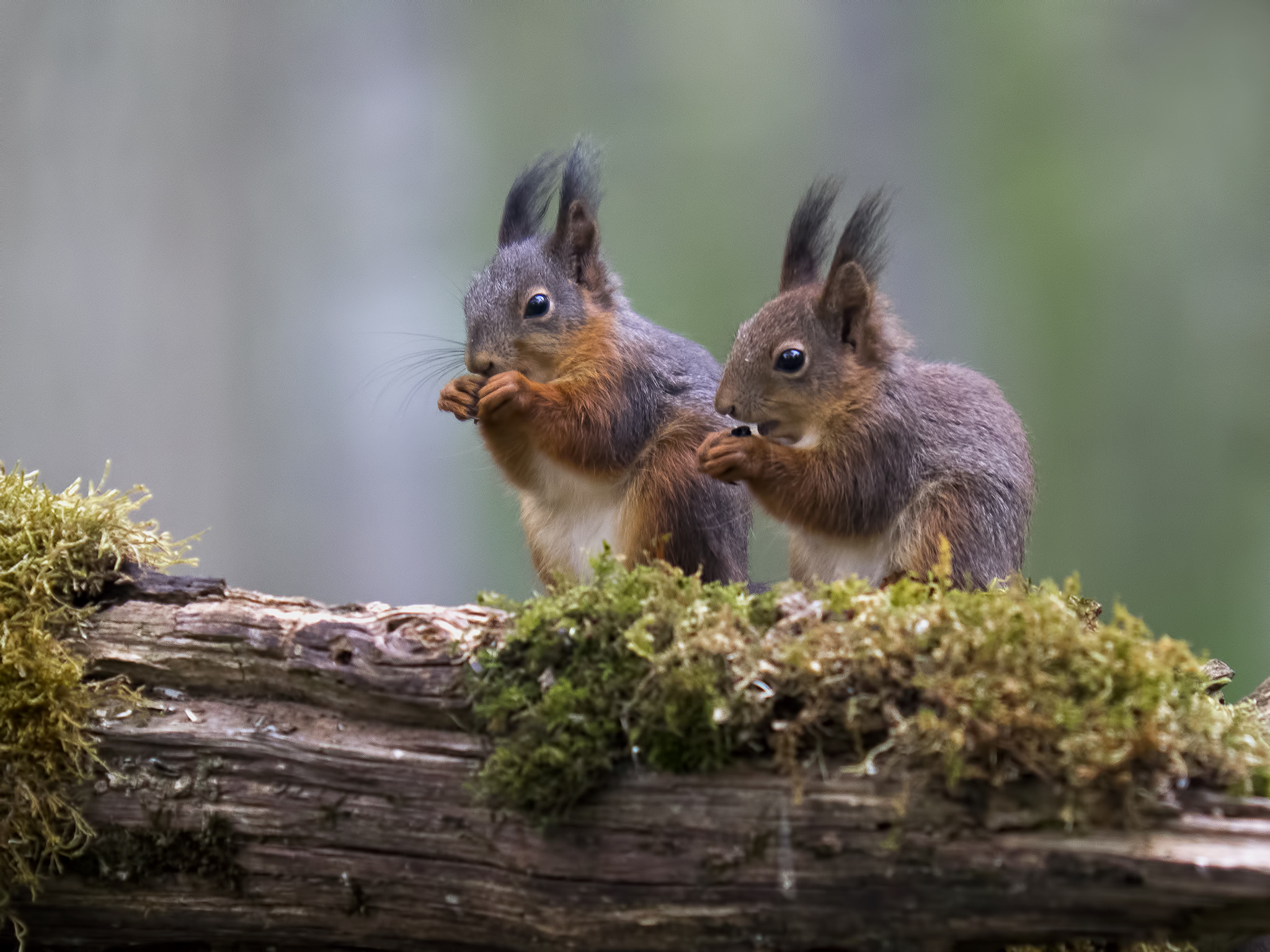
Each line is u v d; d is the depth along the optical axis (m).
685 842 5.43
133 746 6.10
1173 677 5.35
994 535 8.30
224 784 5.99
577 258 10.07
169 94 18.72
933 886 5.19
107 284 18.66
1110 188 19.44
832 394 8.44
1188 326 19.39
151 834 6.05
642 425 9.52
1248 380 19.38
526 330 9.62
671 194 20.08
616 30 19.95
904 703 5.31
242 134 19.09
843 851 5.25
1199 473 19.45
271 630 6.14
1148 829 4.98
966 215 19.62
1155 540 19.52
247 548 19.55
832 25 19.83
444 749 5.79
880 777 5.23
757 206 19.89
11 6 17.91
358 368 19.47
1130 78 19.36
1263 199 19.16
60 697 6.12
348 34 19.28
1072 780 4.96
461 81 19.66
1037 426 19.47
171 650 6.25
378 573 19.84
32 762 6.06
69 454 18.61
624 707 5.52
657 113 20.09
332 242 19.44
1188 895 4.89
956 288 19.64
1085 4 19.30
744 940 5.50
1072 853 4.98
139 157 18.66
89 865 6.15
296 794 5.92
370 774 5.81
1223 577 19.36
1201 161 19.33
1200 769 5.09
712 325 19.58
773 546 12.00
